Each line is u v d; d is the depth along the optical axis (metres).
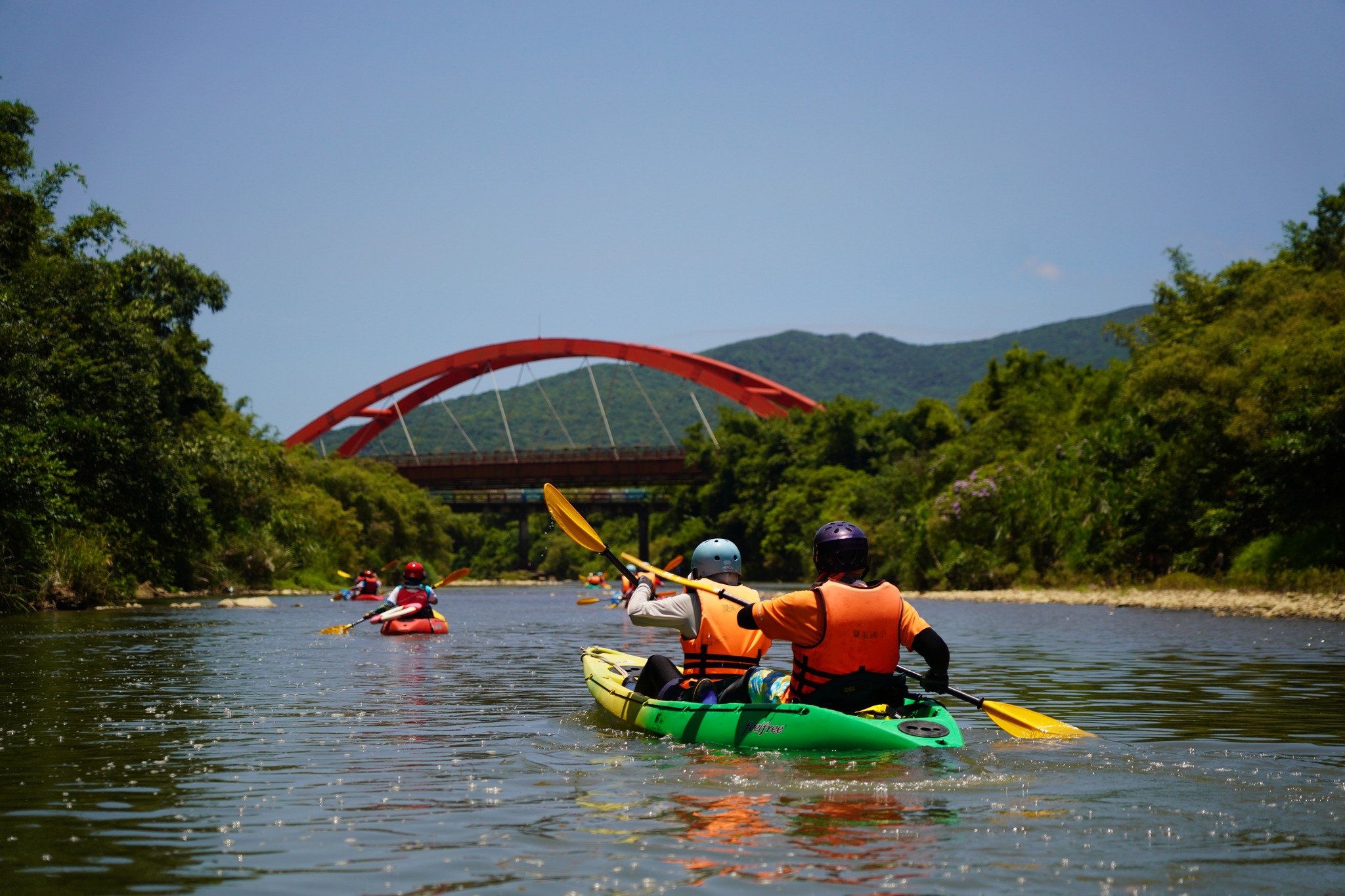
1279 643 15.45
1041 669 11.62
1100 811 4.43
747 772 5.30
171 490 34.38
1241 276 51.50
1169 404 34.69
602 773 5.43
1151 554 36.19
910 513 54.75
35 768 5.72
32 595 27.06
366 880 3.60
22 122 35.25
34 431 28.22
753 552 81.44
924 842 3.98
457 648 14.96
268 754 6.12
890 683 6.04
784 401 96.06
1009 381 65.44
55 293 33.22
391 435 195.25
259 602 31.06
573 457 92.88
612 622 23.62
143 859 3.89
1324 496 28.98
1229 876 3.56
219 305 45.41
